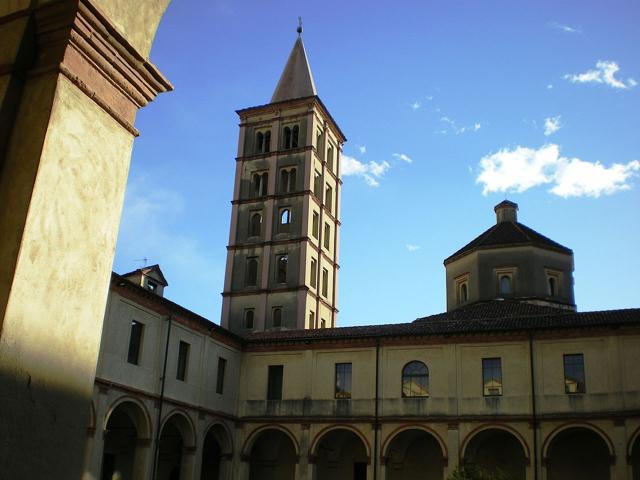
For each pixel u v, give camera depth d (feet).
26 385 16.67
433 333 135.74
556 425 124.16
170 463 144.97
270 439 150.41
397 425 133.59
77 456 17.79
